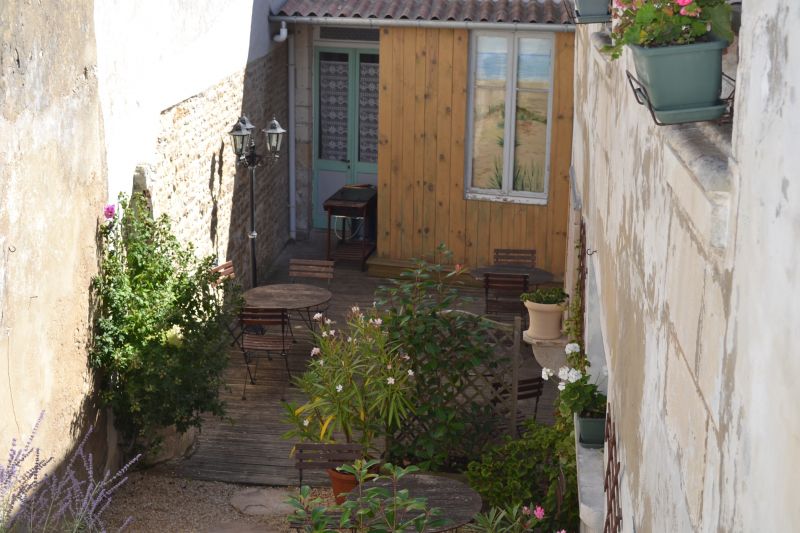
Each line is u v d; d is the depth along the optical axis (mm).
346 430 8242
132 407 7980
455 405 8523
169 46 9602
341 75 14367
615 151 4398
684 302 2436
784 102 1669
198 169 10672
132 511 8023
